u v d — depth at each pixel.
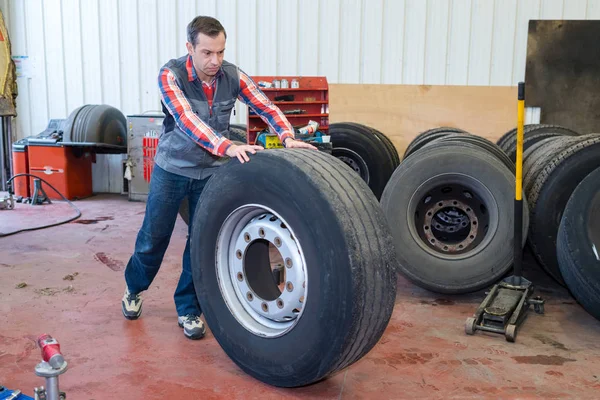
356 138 5.77
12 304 3.34
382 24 6.89
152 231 2.83
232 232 2.46
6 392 1.74
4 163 7.55
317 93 4.43
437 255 3.55
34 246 4.71
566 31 6.69
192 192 2.78
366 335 2.11
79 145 6.72
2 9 7.44
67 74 7.49
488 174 3.50
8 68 5.09
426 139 5.47
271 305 2.32
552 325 3.19
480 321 3.08
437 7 6.80
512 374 2.55
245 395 2.32
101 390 2.33
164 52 7.28
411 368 2.59
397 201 3.60
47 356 1.61
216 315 2.50
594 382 2.48
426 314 3.33
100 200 7.09
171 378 2.45
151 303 3.41
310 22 6.96
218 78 2.62
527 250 4.79
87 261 4.30
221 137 2.38
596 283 2.94
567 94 6.79
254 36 7.06
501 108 6.83
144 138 6.86
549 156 3.79
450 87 6.87
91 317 3.16
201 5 7.11
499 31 6.79
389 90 6.93
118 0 7.25
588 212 3.04
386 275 2.10
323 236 2.05
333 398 2.31
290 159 2.21
